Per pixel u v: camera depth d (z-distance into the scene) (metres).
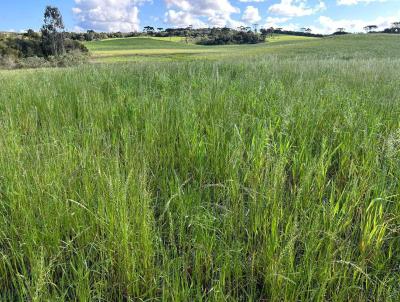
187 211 2.31
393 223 2.14
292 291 1.74
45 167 2.55
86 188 2.36
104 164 2.77
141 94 5.48
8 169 2.65
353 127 3.48
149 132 3.64
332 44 54.91
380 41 56.09
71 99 5.50
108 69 9.48
